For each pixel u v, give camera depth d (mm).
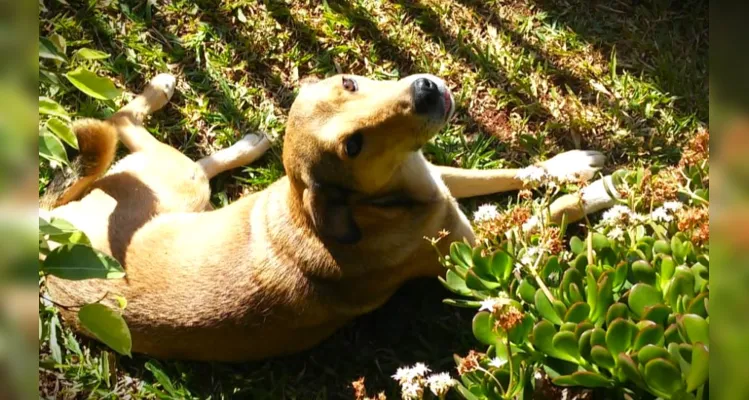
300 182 1484
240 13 1899
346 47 1854
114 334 1334
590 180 1684
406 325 1626
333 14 1891
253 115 1821
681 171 1483
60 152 1315
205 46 1883
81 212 1615
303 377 1606
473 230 1632
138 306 1555
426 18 1872
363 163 1450
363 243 1523
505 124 1775
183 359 1604
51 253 1309
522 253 1445
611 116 1753
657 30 1822
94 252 1319
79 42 1873
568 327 1352
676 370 1250
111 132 1596
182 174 1691
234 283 1530
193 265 1551
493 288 1446
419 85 1446
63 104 1829
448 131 1771
